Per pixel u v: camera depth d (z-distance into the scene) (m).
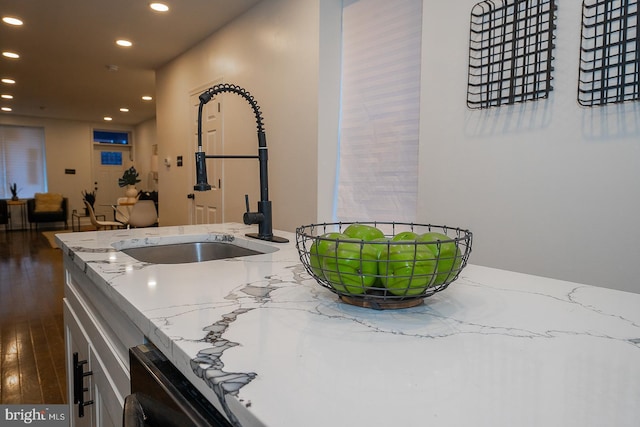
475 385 0.46
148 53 4.49
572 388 0.45
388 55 2.42
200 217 4.26
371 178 2.56
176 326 0.64
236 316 0.69
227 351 0.55
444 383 0.46
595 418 0.39
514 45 1.68
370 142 2.56
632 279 1.41
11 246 6.85
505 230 1.75
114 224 6.96
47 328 3.09
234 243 1.65
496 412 0.40
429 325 0.66
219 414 0.53
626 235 1.42
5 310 3.48
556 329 0.64
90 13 3.41
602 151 1.46
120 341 0.91
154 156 9.51
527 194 1.68
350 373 0.49
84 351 1.24
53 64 4.90
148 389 0.66
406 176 2.35
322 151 2.69
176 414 0.56
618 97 1.41
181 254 1.64
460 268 0.74
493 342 0.59
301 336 0.61
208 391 0.49
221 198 3.85
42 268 5.08
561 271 1.59
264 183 1.58
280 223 3.05
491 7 1.76
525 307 0.76
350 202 2.71
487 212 1.81
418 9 2.25
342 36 2.72
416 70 2.27
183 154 4.57
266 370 0.50
